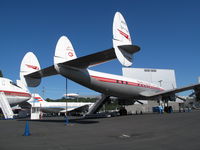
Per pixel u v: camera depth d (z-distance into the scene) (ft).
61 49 37.45
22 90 71.56
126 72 133.80
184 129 23.08
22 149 15.19
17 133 24.88
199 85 53.52
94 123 35.22
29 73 44.65
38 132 25.20
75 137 20.45
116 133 22.33
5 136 22.40
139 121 35.01
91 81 43.62
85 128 28.14
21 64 43.86
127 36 35.12
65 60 37.63
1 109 63.82
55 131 25.76
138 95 60.59
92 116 60.70
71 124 34.24
